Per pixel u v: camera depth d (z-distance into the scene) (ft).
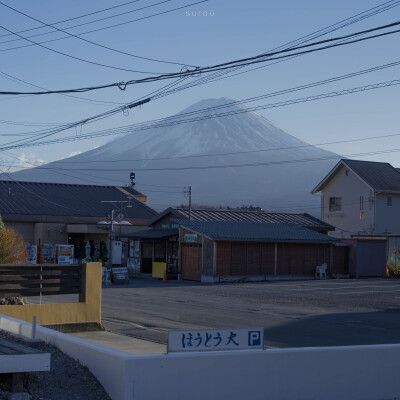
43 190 194.29
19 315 51.31
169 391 27.89
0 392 27.55
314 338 52.80
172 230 153.89
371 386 32.12
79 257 180.14
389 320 67.21
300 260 147.54
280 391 29.99
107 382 28.91
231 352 29.14
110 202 191.42
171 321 63.57
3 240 79.36
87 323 54.54
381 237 171.12
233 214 174.60
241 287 117.70
